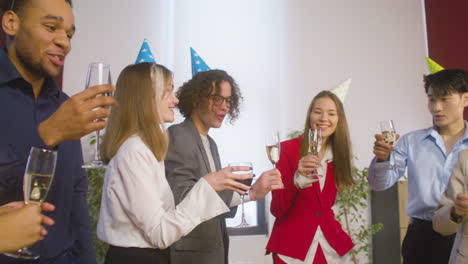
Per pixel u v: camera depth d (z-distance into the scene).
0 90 0.95
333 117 1.81
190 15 3.70
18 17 0.90
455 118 1.96
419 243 1.92
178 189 1.37
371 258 3.85
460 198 1.36
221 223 1.54
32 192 0.73
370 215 3.90
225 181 1.10
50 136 0.71
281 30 3.99
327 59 4.07
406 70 4.27
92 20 3.41
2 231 0.54
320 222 1.70
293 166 1.81
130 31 3.51
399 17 4.32
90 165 1.18
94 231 2.90
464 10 4.06
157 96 1.18
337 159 1.83
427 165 1.98
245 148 3.67
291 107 3.91
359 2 4.24
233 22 3.80
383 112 4.16
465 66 4.04
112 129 1.16
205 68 2.53
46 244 1.01
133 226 1.07
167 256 1.11
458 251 1.45
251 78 3.78
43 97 1.05
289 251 1.65
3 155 0.93
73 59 3.31
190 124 1.56
